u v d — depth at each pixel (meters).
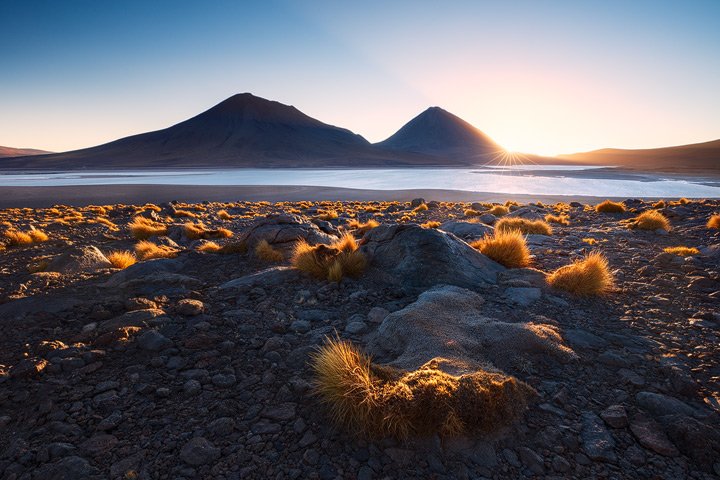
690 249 10.22
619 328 5.48
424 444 3.21
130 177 137.25
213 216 28.56
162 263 9.41
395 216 27.58
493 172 169.62
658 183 87.62
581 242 12.54
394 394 3.39
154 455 3.19
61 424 3.58
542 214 22.78
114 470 3.04
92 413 3.76
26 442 3.38
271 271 8.54
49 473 3.00
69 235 16.77
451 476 2.91
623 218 20.64
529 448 3.20
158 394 4.04
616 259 9.76
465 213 26.53
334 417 3.56
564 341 5.00
